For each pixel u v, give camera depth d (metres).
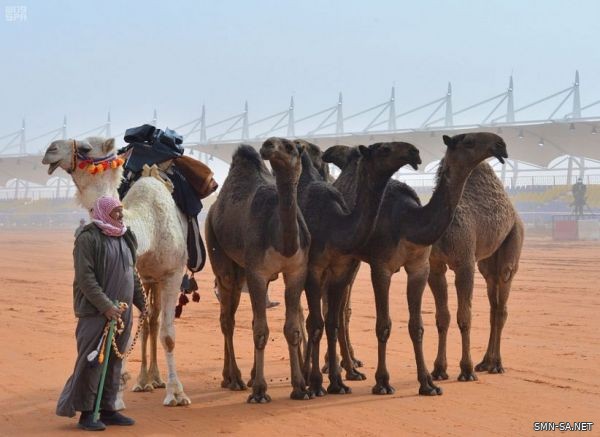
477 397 10.21
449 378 11.53
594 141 83.38
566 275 29.50
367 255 10.67
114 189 9.47
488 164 12.29
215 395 10.63
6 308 21.00
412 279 10.59
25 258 44.50
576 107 103.38
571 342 14.64
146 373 10.98
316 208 10.78
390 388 10.58
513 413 9.32
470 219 11.55
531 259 38.22
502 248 12.38
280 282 27.89
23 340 15.25
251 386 11.29
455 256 11.39
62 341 15.14
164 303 9.93
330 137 97.31
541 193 85.62
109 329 8.46
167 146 11.08
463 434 8.42
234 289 11.38
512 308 19.84
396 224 10.48
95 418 8.63
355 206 10.30
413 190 10.99
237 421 9.05
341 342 11.75
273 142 9.28
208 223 11.82
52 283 29.06
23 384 11.20
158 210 9.82
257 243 9.99
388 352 13.72
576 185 65.12
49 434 8.48
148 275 9.90
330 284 10.85
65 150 9.23
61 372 12.10
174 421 9.06
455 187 10.19
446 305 11.55
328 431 8.57
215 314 19.58
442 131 88.75
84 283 8.34
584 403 9.82
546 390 10.61
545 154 91.38
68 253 49.50
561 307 20.03
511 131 85.94
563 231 56.91
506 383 11.12
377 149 9.93
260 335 10.05
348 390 10.66
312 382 10.48
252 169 11.41
